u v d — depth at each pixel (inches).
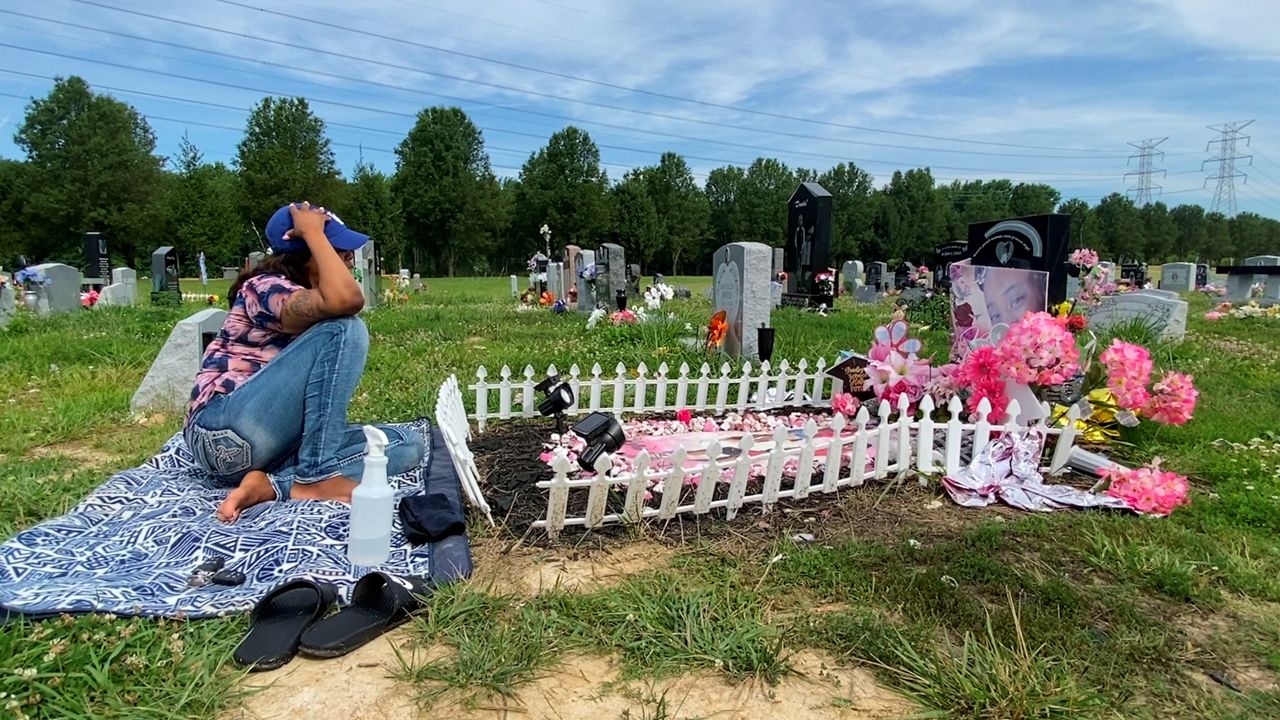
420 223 2561.5
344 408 140.2
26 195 2015.3
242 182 2256.4
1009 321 218.1
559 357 335.6
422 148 2513.5
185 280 1852.9
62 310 551.5
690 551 126.6
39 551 109.8
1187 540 134.0
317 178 2305.6
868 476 164.1
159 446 182.2
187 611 94.0
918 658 92.4
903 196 3134.8
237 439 134.3
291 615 97.0
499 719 81.5
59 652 82.4
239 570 108.1
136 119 2292.1
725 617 102.0
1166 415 188.5
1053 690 86.0
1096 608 108.6
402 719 81.2
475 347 384.2
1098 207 3051.2
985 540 132.0
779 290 839.7
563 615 102.4
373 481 113.4
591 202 2657.5
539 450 181.8
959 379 192.1
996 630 100.0
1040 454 174.1
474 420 214.4
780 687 88.8
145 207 2090.3
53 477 153.7
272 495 136.3
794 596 110.6
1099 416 197.6
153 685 81.9
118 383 267.1
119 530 119.4
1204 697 88.4
